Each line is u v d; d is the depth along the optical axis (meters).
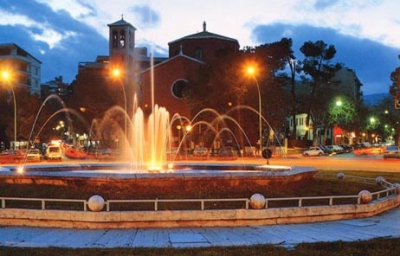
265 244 9.94
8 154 50.84
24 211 12.02
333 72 80.12
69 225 11.85
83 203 12.91
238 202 13.26
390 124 95.19
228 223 12.19
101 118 68.31
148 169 21.86
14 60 91.12
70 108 74.25
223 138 64.56
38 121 69.75
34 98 70.56
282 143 76.69
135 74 84.69
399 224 12.53
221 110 60.34
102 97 68.44
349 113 87.56
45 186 15.04
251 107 58.38
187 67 75.44
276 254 8.87
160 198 13.46
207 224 12.09
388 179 24.77
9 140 73.81
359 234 11.25
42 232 11.30
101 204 12.01
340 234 11.23
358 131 97.94
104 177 14.55
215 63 62.72
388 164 43.06
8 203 13.12
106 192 14.09
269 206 13.20
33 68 97.75
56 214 11.88
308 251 9.09
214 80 59.56
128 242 10.30
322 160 52.38
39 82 101.06
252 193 14.23
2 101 68.50
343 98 87.31
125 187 14.52
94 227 11.77
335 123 88.69
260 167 19.88
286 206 13.30
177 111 75.12
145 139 55.34
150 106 74.62
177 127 73.62
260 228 11.88
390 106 94.31
